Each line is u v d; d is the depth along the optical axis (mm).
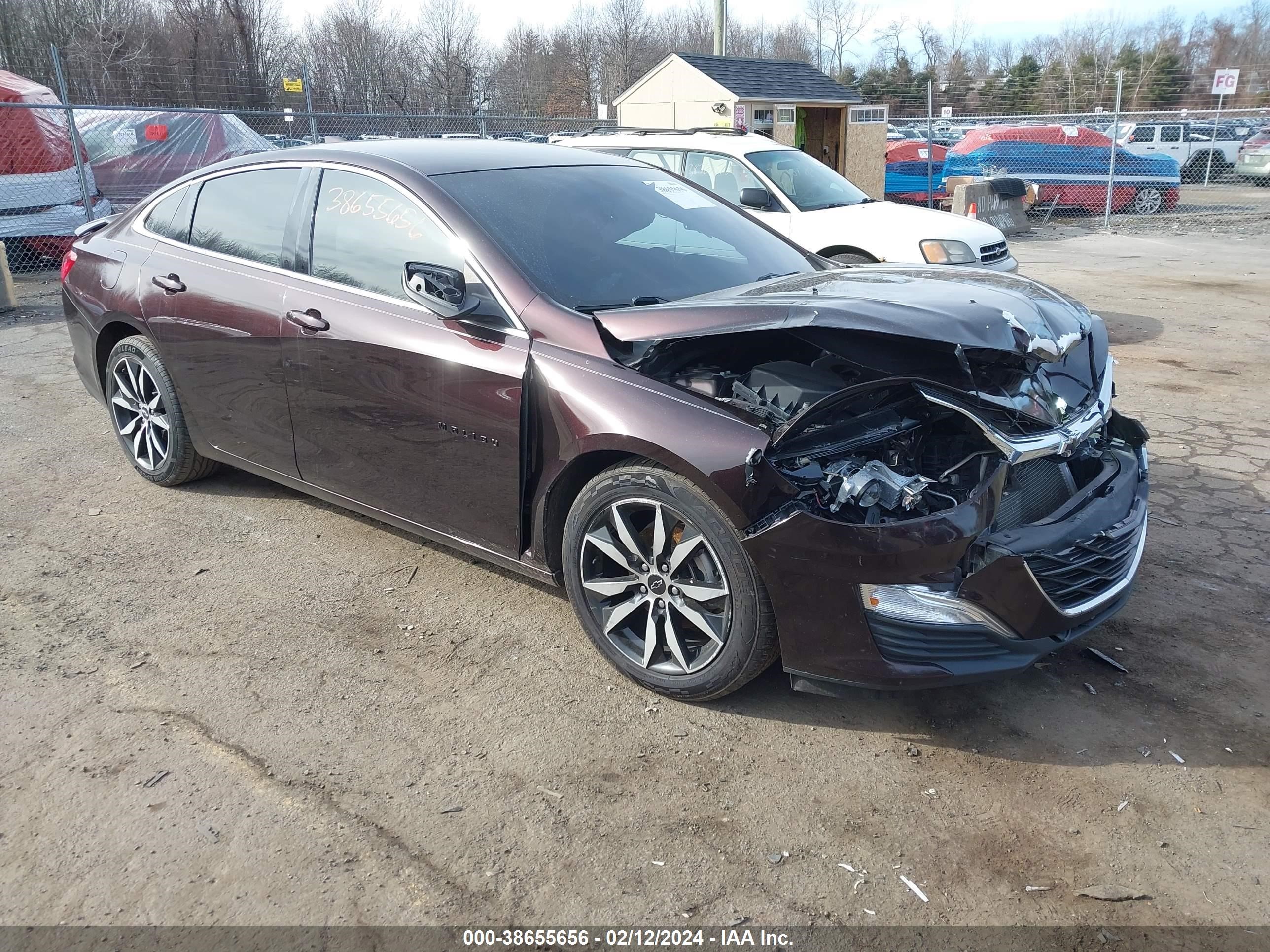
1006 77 39906
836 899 2406
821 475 2848
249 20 29922
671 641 3117
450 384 3445
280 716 3096
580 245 3684
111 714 3092
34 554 4199
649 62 43062
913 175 19250
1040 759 2926
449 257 3557
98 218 12297
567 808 2707
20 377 7078
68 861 2488
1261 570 4082
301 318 3889
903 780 2836
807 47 58719
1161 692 3260
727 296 3260
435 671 3369
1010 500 2982
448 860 2512
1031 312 3111
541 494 3322
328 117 14180
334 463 3988
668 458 2922
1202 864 2516
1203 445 5605
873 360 2996
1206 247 14258
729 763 2902
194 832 2590
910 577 2729
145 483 5020
